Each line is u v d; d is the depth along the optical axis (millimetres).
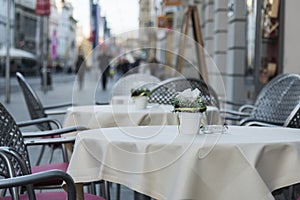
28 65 27844
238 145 1979
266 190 1901
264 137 2201
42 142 2627
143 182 2006
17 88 17297
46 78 16062
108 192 2838
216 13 9281
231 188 1939
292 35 5355
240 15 7832
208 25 10750
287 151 2064
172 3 12000
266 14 6180
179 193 1872
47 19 21578
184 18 11164
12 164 1961
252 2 7141
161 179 1989
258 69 6488
